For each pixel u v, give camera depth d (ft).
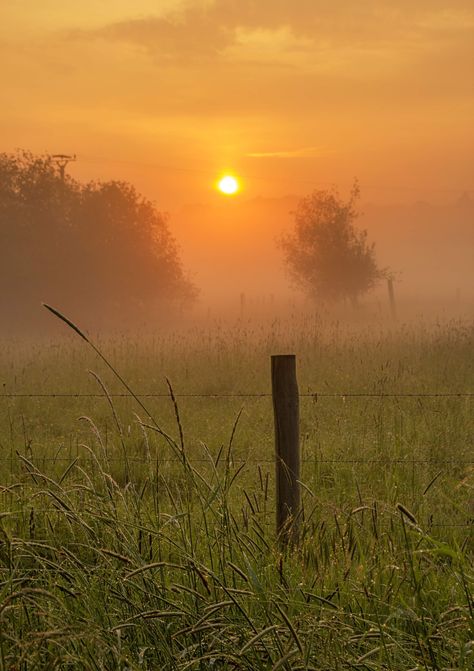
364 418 41.81
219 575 16.93
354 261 244.63
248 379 63.87
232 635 14.99
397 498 26.71
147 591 15.52
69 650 14.23
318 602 16.69
